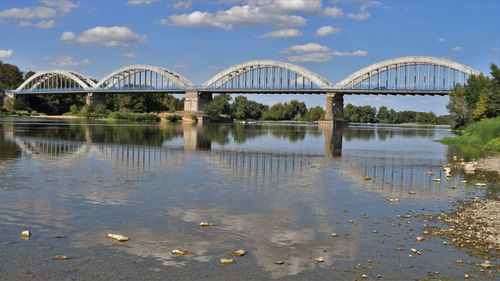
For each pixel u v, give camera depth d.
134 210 20.36
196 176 30.98
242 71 180.88
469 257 14.90
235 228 17.86
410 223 19.05
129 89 185.88
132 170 33.12
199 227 17.89
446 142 79.44
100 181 27.75
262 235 17.00
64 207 20.66
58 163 35.84
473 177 33.41
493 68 89.88
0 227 17.27
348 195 25.25
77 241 15.84
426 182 30.77
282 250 15.39
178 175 31.20
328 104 164.00
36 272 13.12
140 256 14.55
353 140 82.31
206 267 13.76
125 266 13.70
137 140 65.12
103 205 21.22
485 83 103.31
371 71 159.00
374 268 13.91
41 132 75.69
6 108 186.00
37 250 14.86
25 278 12.70
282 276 13.21
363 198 24.45
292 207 21.77
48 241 15.77
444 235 17.27
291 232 17.47
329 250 15.46
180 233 17.03
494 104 87.56
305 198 24.05
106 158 40.44
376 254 15.11
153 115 175.50
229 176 31.47
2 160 36.88
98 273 13.15
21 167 33.00
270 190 26.19
